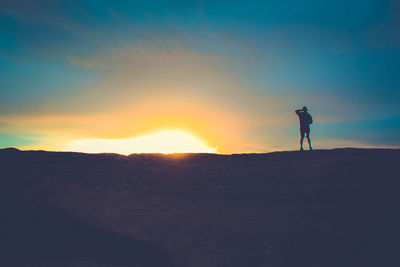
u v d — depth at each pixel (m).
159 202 8.16
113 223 6.87
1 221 6.93
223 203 8.02
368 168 9.87
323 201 7.75
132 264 5.26
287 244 5.70
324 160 11.21
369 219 6.53
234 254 5.45
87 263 5.08
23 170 10.54
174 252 5.62
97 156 12.73
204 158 12.86
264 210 7.41
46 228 6.64
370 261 5.02
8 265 4.95
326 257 5.21
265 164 11.38
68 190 8.91
